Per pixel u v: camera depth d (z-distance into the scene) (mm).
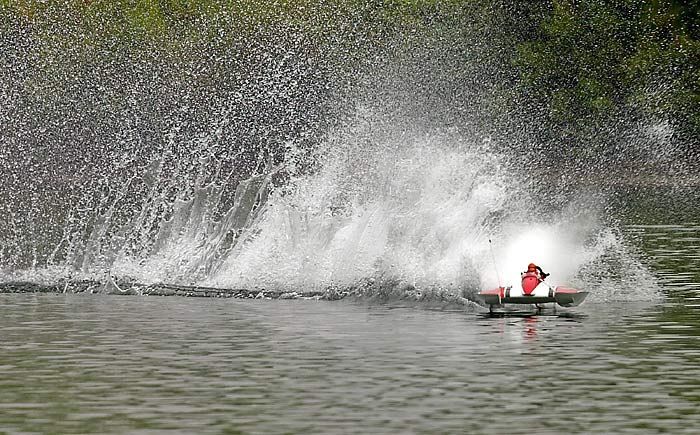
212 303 47062
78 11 110062
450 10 121750
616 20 139750
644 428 26641
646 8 140750
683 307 44781
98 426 26938
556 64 136375
